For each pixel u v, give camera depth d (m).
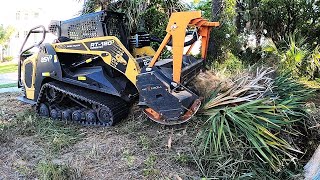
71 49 5.07
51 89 5.28
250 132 3.80
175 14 4.20
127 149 4.13
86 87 5.03
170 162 3.85
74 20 5.31
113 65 4.78
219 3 6.93
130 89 5.12
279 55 7.73
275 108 4.07
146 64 4.86
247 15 8.84
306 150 4.34
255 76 5.13
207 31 5.33
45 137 4.61
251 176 3.64
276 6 9.06
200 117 4.53
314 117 4.71
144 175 3.63
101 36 5.11
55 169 3.64
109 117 4.84
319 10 9.12
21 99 5.73
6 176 3.65
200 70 5.37
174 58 4.27
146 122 4.80
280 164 3.78
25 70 5.62
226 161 3.70
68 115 5.15
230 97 4.45
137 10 7.42
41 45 5.34
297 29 9.20
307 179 3.84
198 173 3.69
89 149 4.20
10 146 4.35
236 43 7.38
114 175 3.65
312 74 7.93
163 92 4.33
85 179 3.58
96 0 8.13
